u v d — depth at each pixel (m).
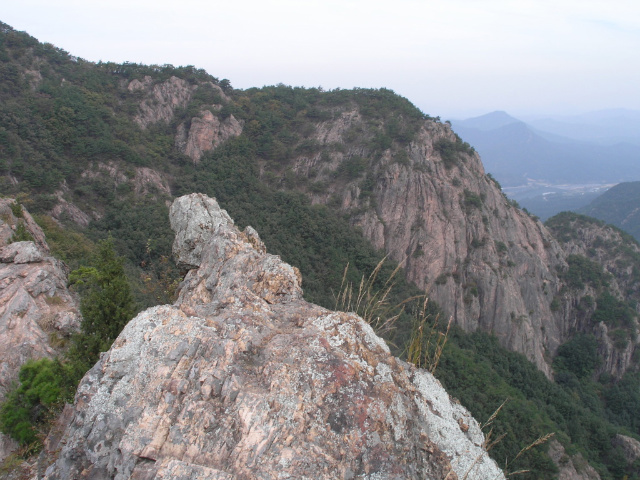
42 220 43.41
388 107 85.56
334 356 8.64
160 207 60.41
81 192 58.03
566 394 57.00
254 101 90.00
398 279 61.75
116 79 80.62
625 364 69.25
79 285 24.67
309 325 9.73
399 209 72.00
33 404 14.06
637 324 72.31
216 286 14.13
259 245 18.33
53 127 61.62
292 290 12.45
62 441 8.65
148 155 69.44
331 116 86.81
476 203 73.06
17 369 17.83
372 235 70.06
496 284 68.25
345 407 7.93
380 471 7.39
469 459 8.68
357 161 77.25
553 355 71.81
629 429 60.03
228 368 8.47
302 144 82.31
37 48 72.81
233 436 7.53
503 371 56.22
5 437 13.55
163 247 51.06
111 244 17.47
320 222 67.19
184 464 7.15
